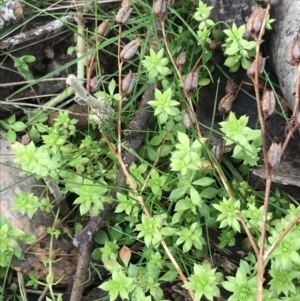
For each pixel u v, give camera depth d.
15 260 0.22
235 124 0.20
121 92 0.21
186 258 0.21
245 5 0.24
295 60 0.19
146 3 0.25
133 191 0.20
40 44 0.27
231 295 0.19
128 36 0.25
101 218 0.21
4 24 0.26
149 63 0.22
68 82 0.18
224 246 0.21
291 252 0.18
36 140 0.25
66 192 0.22
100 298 0.21
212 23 0.24
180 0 0.26
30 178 0.23
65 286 0.23
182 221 0.21
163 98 0.21
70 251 0.23
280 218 0.21
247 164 0.22
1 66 0.26
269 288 0.19
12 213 0.23
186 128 0.22
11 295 0.23
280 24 0.23
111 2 0.27
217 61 0.25
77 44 0.26
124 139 0.23
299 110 0.21
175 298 0.21
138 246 0.22
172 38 0.26
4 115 0.26
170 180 0.22
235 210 0.19
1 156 0.24
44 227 0.23
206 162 0.20
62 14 0.26
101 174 0.23
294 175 0.21
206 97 0.24
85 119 0.25
